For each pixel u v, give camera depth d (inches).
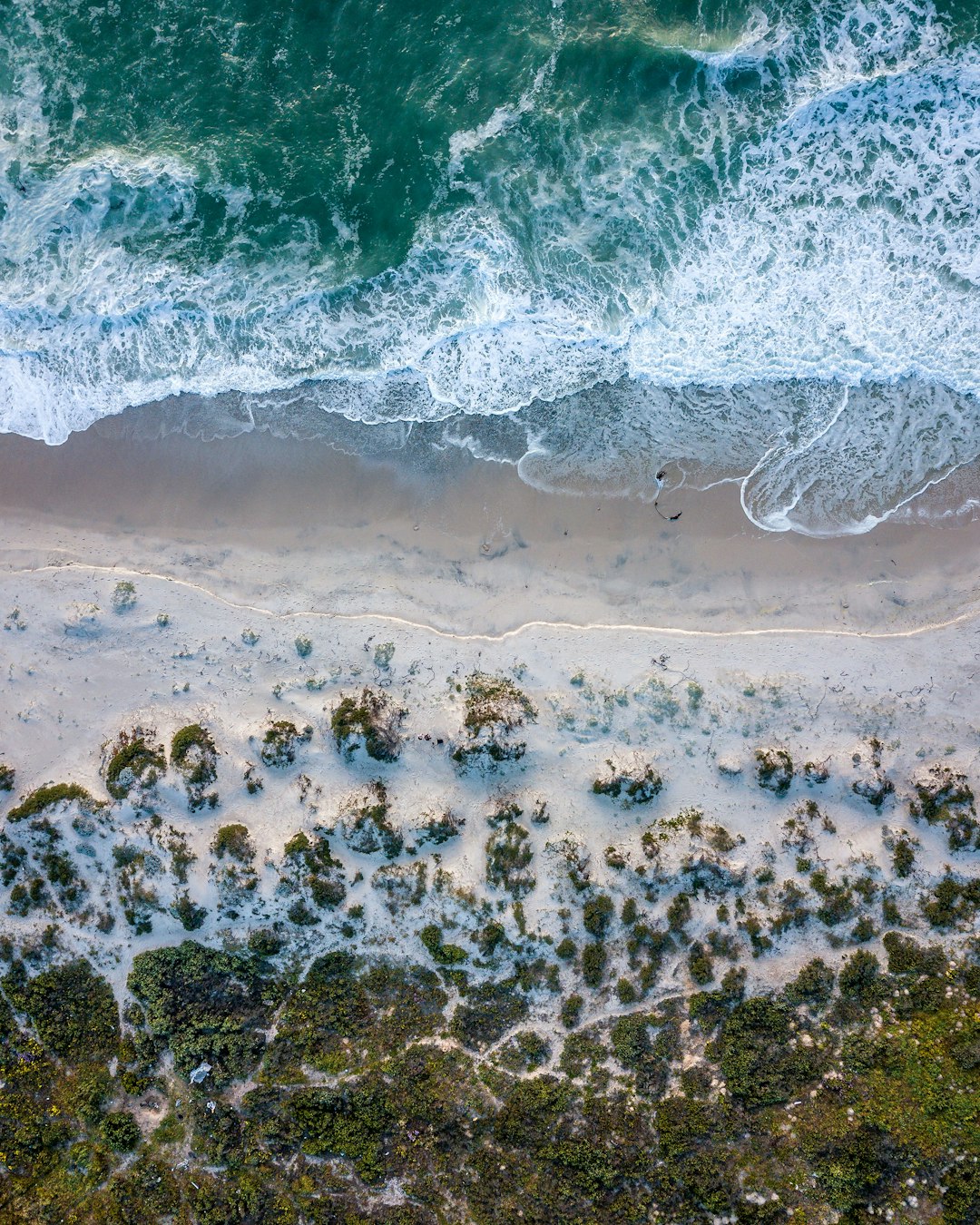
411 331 1307.8
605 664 1264.8
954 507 1283.2
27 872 1245.1
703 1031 1176.8
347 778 1256.2
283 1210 1134.4
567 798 1238.9
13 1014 1224.2
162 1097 1190.3
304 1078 1176.2
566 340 1298.0
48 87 1325.0
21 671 1295.5
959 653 1247.5
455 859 1229.1
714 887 1208.2
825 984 1181.1
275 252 1320.1
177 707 1284.4
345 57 1328.7
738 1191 1106.7
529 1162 1132.5
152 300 1312.7
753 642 1263.5
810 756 1232.2
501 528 1299.2
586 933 1201.4
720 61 1280.8
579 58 1304.1
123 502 1323.8
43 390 1327.5
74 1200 1157.7
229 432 1322.6
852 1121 1127.0
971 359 1282.0
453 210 1305.4
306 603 1299.2
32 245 1321.4
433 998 1200.2
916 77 1266.0
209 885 1218.0
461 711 1251.8
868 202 1283.2
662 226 1290.6
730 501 1289.4
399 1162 1141.7
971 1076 1128.2
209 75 1332.4
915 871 1202.6
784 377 1295.5
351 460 1314.0
